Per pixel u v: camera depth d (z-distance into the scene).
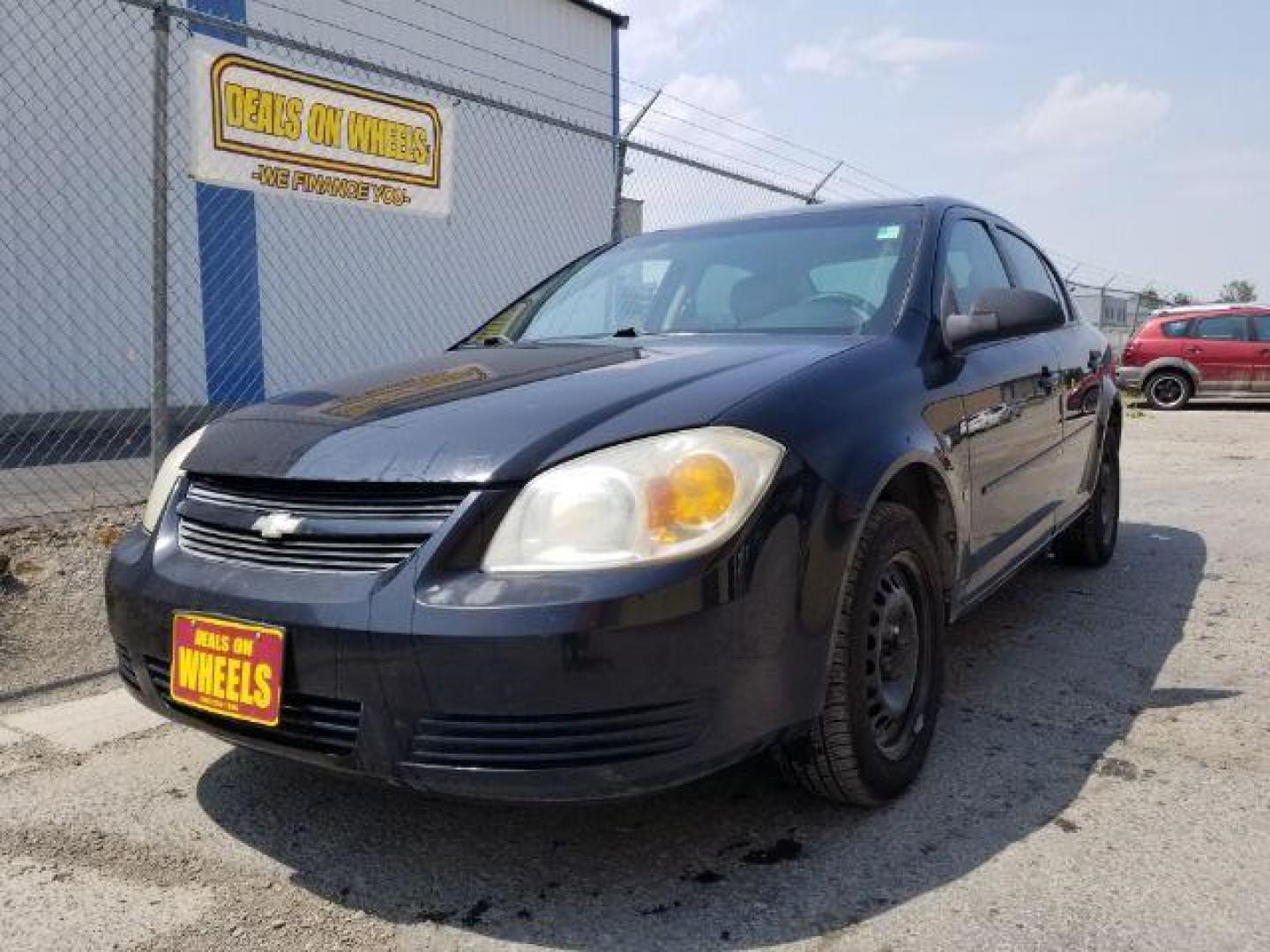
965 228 3.59
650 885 2.15
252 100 5.92
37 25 8.59
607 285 3.59
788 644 2.04
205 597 2.13
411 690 1.89
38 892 2.15
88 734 3.00
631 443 2.00
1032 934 1.93
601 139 7.28
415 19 11.92
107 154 9.10
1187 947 1.88
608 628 1.83
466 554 1.93
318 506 2.09
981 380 3.00
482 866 2.25
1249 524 6.04
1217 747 2.80
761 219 3.64
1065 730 2.94
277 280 10.35
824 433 2.21
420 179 7.12
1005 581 3.35
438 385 2.50
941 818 2.40
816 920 2.00
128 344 9.34
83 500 5.61
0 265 8.49
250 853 2.31
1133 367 15.91
